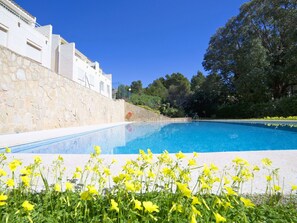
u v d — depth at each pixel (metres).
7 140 5.07
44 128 7.94
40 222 1.23
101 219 1.26
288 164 2.85
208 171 1.48
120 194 1.35
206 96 26.17
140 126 15.50
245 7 21.12
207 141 8.10
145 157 1.70
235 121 14.04
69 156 3.29
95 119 13.24
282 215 1.48
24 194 1.53
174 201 1.35
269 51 19.70
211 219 1.29
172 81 46.84
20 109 6.66
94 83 18.81
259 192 1.86
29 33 10.84
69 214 1.31
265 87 17.48
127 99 27.11
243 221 1.32
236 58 21.36
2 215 1.24
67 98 9.67
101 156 3.28
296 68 15.62
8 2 11.02
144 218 1.09
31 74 7.19
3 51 5.96
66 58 14.41
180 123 18.34
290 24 17.05
